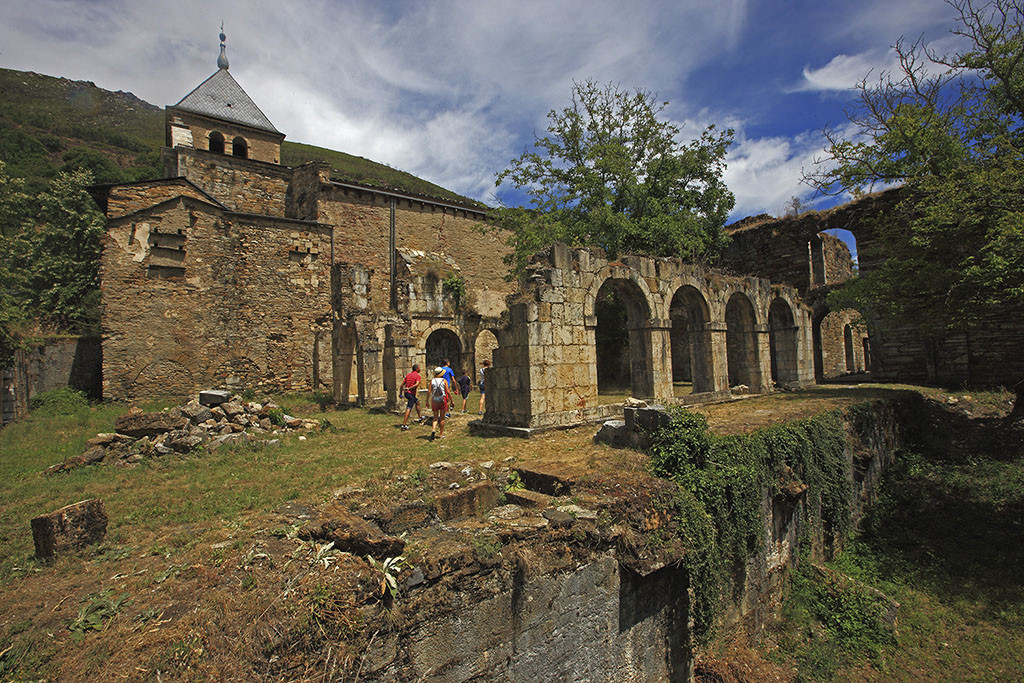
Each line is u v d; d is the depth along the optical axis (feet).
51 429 42.88
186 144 86.17
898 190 63.10
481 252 101.86
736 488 22.90
